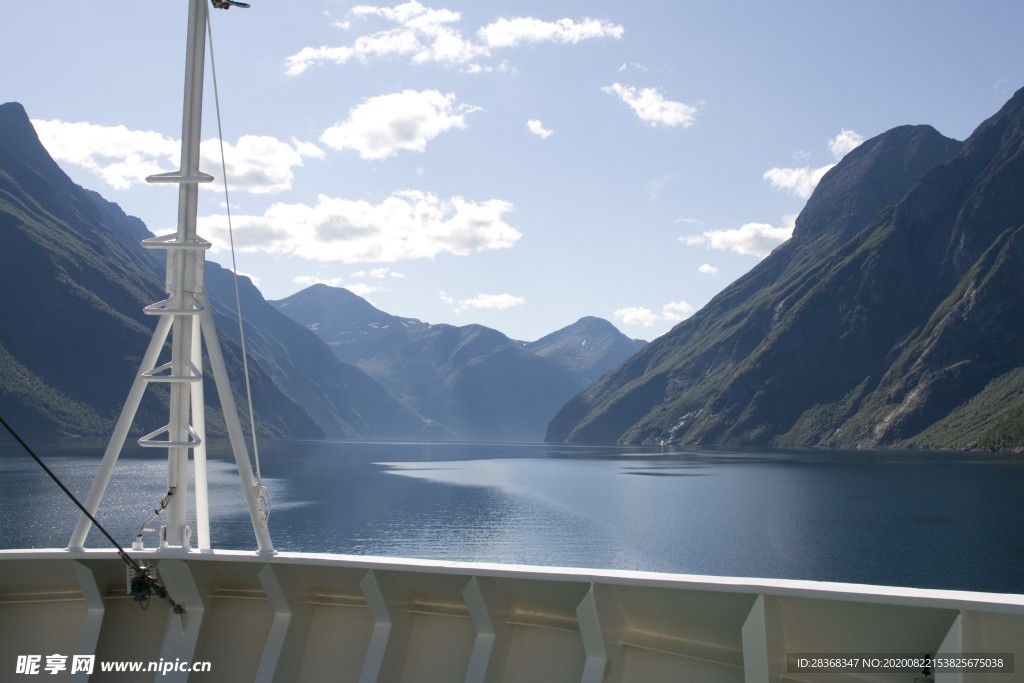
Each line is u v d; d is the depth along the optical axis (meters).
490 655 5.16
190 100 6.02
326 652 5.76
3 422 5.64
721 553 62.91
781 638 4.46
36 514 67.50
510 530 71.88
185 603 5.91
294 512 82.81
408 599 5.73
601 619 4.79
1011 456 176.00
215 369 5.96
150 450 150.25
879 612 4.23
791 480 126.44
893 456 184.75
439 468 154.25
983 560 60.62
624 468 157.25
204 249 5.93
